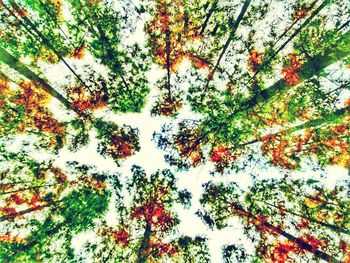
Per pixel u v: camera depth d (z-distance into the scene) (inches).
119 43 366.3
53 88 380.8
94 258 382.6
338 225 359.3
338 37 300.2
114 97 406.9
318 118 351.3
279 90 350.9
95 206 409.7
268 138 396.2
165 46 377.1
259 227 406.9
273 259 380.5
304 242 370.9
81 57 373.1
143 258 380.5
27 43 346.9
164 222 431.2
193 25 364.2
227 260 402.9
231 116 389.1
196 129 427.5
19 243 338.0
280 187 408.5
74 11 339.6
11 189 374.6
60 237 368.8
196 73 394.9
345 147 359.9
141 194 443.2
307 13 319.9
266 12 333.7
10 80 354.0
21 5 325.4
